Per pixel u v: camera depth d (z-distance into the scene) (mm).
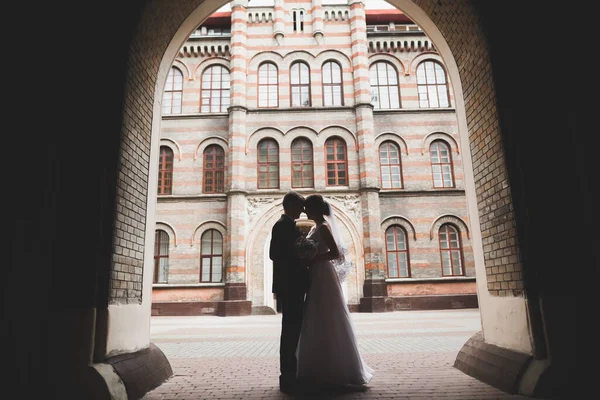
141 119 5574
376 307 19828
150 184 5863
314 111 22703
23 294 3949
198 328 13805
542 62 4973
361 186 21484
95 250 4367
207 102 23625
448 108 23219
